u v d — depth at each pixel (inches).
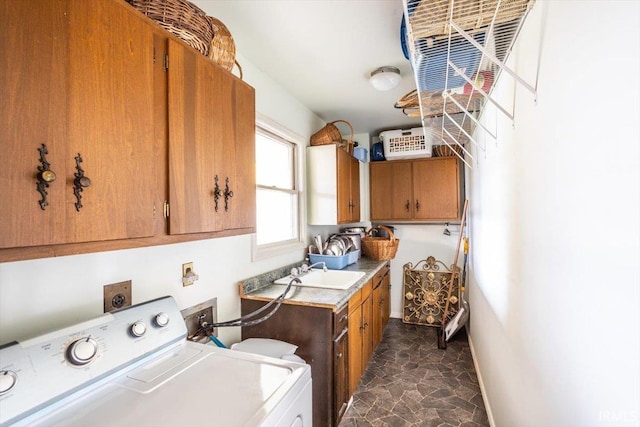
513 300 52.7
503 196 58.5
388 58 78.7
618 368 23.4
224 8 59.1
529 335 44.0
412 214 145.3
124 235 34.0
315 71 86.0
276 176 101.7
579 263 29.3
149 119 37.2
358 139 156.0
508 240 55.3
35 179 26.5
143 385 36.5
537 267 40.3
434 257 148.3
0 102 24.4
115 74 33.4
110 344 37.9
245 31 66.9
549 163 35.6
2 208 24.5
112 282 46.5
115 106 33.3
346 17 62.2
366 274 98.3
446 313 127.3
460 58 50.0
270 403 33.0
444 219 140.9
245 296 75.0
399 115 126.6
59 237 28.1
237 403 33.0
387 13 60.9
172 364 41.5
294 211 110.0
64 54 28.8
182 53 42.0
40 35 27.1
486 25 41.3
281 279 89.4
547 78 35.3
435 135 106.7
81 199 30.0
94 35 31.4
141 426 29.4
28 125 26.1
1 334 34.5
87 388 34.3
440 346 117.3
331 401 68.4
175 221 40.4
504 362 60.4
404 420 76.5
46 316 38.5
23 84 25.9
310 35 68.6
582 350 29.0
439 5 36.8
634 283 21.5
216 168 47.9
